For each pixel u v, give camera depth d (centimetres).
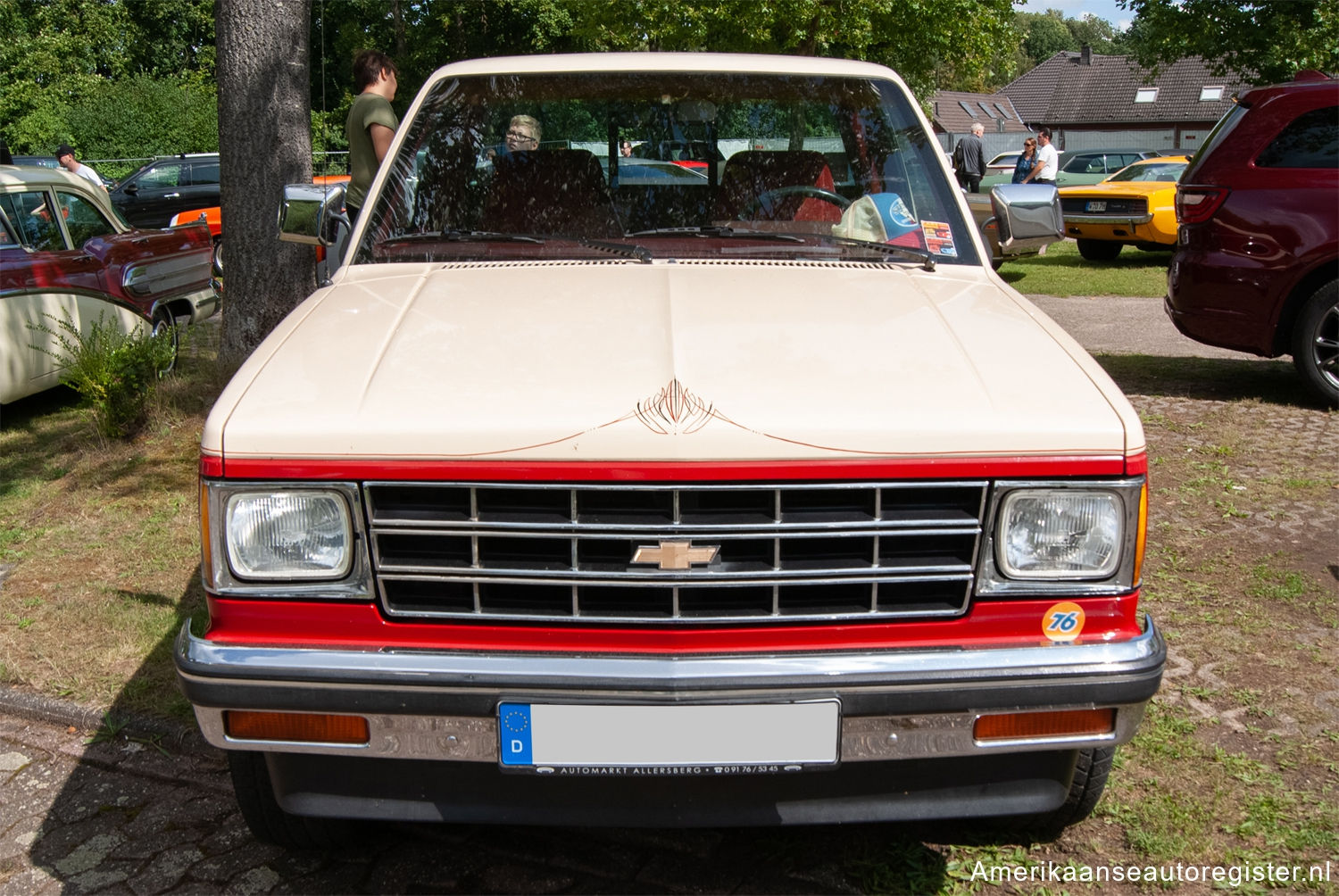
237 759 261
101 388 634
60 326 735
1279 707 342
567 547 217
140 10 4078
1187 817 289
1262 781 305
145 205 1839
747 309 267
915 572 219
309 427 216
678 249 321
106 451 634
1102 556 220
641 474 211
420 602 222
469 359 238
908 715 219
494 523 215
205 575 224
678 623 218
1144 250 1705
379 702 219
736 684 214
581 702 216
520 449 212
